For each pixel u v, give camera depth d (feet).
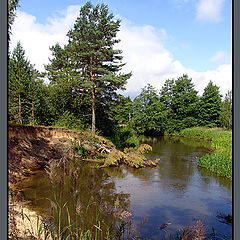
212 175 42.27
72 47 76.54
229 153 55.31
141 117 157.48
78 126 72.38
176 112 164.86
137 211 24.71
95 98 72.02
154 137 137.28
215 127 151.43
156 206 26.61
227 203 28.30
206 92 164.55
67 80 75.25
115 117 89.10
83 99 78.79
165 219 23.03
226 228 21.38
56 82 80.07
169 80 171.53
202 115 160.45
